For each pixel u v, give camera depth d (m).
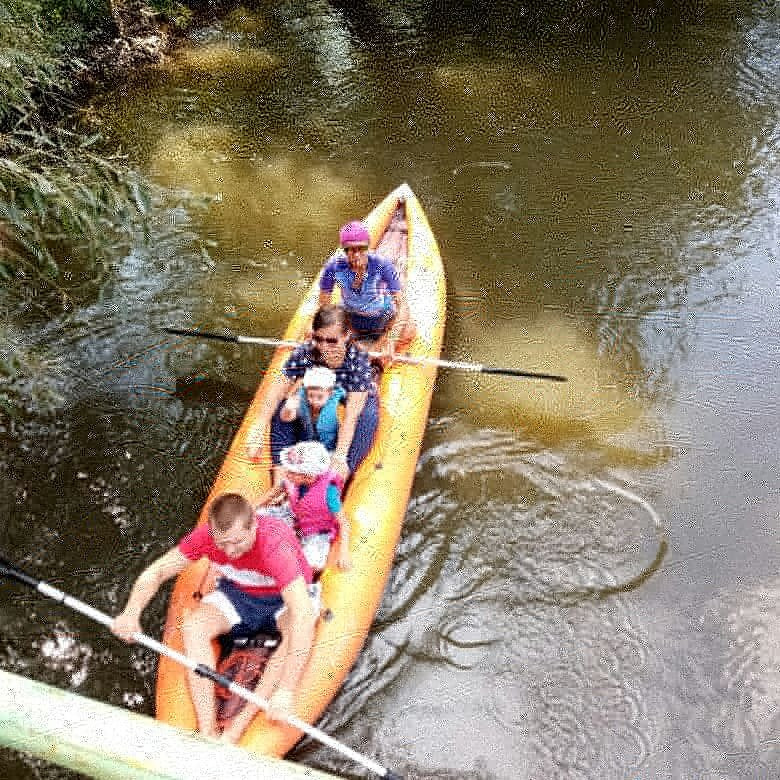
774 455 4.92
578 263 6.54
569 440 4.99
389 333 4.96
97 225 5.92
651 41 9.70
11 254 5.61
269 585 3.35
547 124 8.32
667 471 4.82
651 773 3.52
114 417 5.10
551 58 9.48
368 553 3.91
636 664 3.89
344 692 3.73
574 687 3.80
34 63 5.85
